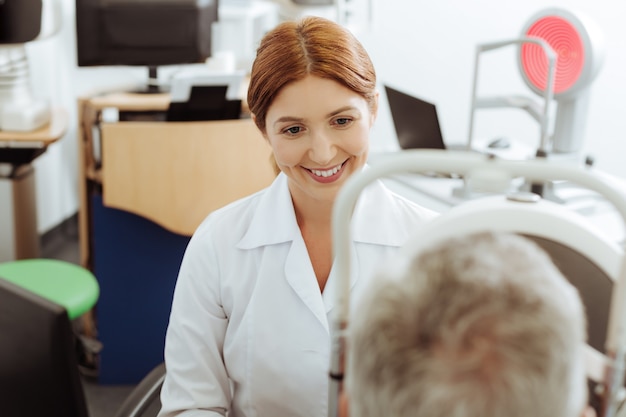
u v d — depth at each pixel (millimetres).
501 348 525
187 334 1348
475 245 592
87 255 3027
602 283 882
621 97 3801
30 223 3240
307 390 1326
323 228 1330
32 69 3936
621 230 2393
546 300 541
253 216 1372
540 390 522
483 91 4141
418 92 4223
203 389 1336
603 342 908
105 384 2949
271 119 1218
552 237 847
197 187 2734
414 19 4090
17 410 1018
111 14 3039
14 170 3100
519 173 639
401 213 1378
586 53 2467
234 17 4129
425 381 530
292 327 1314
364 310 581
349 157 1243
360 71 1193
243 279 1335
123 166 2703
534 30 2598
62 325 956
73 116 4430
